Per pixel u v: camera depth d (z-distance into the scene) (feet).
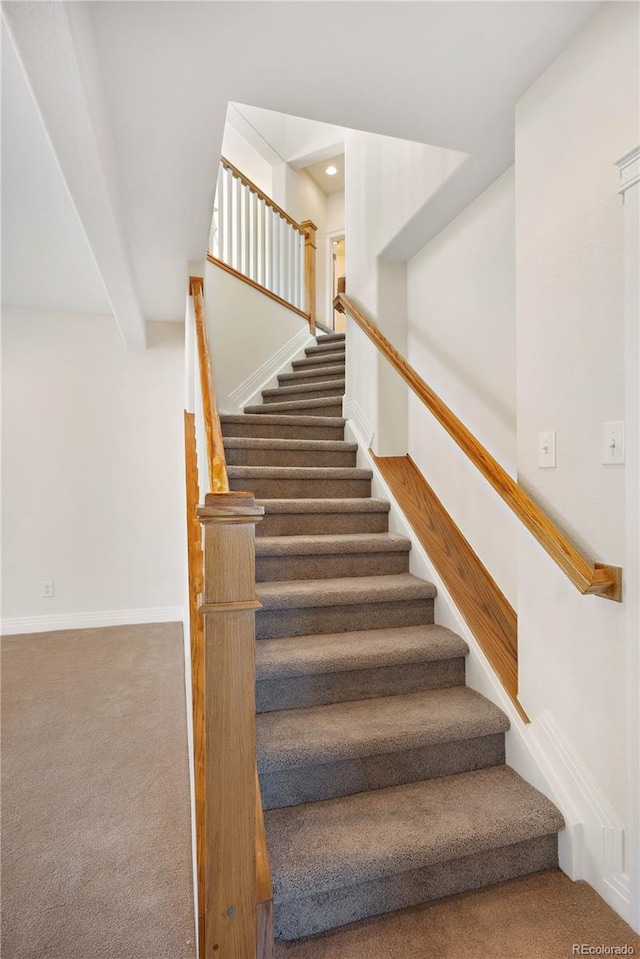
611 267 4.35
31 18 3.49
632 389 4.11
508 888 4.63
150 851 5.10
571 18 4.48
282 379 14.53
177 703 8.42
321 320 23.20
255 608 3.16
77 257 9.57
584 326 4.64
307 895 4.06
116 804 5.84
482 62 4.94
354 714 5.75
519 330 5.46
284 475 9.13
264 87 5.20
